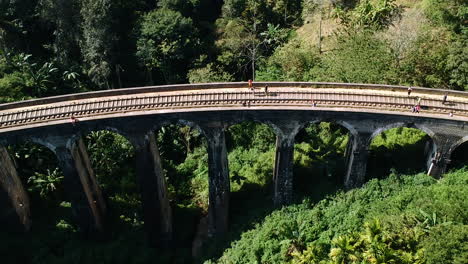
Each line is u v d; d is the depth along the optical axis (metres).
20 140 42.53
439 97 44.09
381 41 55.84
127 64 68.94
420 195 43.47
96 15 63.16
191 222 54.16
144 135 43.22
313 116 42.97
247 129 61.31
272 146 60.31
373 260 36.81
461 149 46.66
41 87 62.59
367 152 44.62
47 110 42.34
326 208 46.66
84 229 49.59
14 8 68.69
